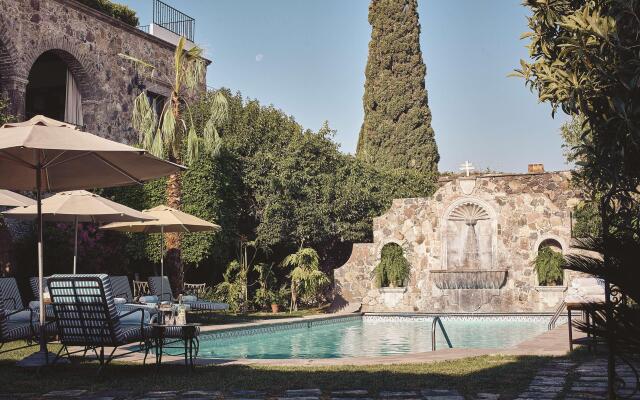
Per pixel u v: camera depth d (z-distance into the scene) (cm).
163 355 973
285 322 1725
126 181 916
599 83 610
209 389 676
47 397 640
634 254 426
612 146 597
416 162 3288
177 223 1496
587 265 439
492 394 629
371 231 2453
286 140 2356
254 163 2255
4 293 1269
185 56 2002
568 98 629
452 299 2239
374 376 742
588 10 596
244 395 641
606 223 574
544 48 679
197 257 2052
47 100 2153
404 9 3375
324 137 2384
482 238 2241
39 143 721
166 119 1781
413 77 3338
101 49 2094
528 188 2214
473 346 1454
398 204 2327
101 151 764
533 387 664
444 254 2258
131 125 2208
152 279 1599
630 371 760
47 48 1891
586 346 1000
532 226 2195
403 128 3309
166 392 661
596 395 621
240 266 2153
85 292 749
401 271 2266
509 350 964
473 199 2247
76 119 2061
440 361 863
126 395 648
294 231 2238
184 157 2073
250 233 2311
